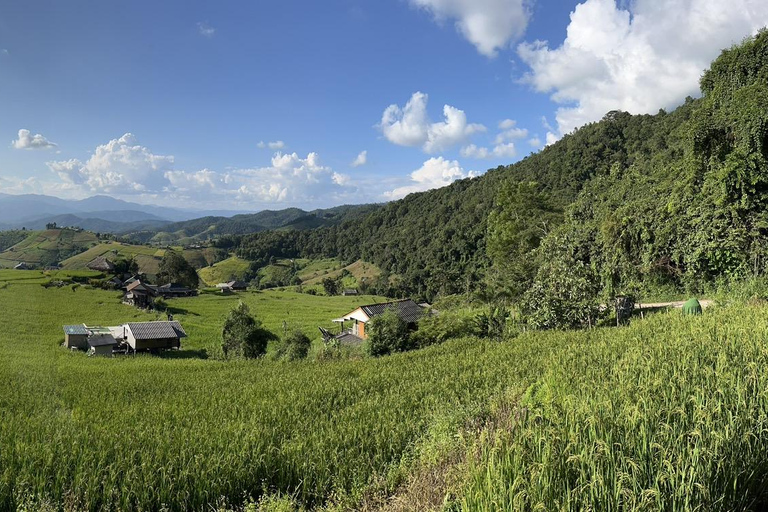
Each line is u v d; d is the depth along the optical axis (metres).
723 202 21.58
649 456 3.79
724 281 21.61
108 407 14.18
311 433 8.55
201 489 6.37
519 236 45.97
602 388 5.79
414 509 5.11
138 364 30.91
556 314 19.88
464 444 6.21
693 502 3.37
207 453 7.56
